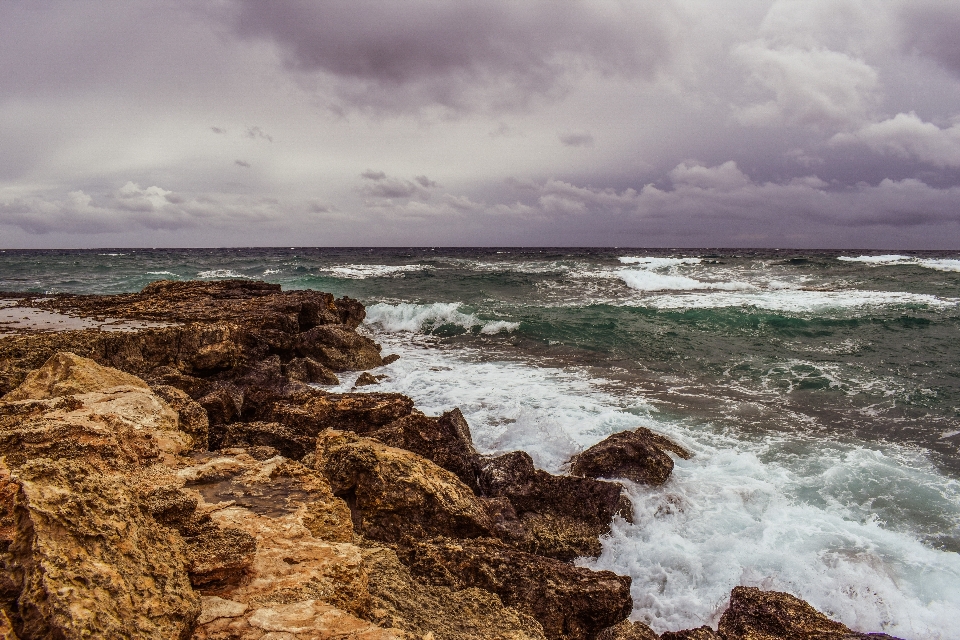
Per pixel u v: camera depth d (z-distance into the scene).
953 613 6.69
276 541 4.27
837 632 5.68
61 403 6.48
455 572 5.90
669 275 41.09
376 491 6.53
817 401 14.57
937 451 11.40
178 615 3.03
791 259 53.28
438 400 14.22
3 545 2.80
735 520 8.70
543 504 8.54
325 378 15.51
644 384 16.08
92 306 20.77
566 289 37.31
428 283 41.25
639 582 7.56
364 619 3.94
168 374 11.74
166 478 5.08
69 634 2.44
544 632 5.74
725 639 5.96
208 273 49.09
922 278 36.06
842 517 8.84
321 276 46.16
